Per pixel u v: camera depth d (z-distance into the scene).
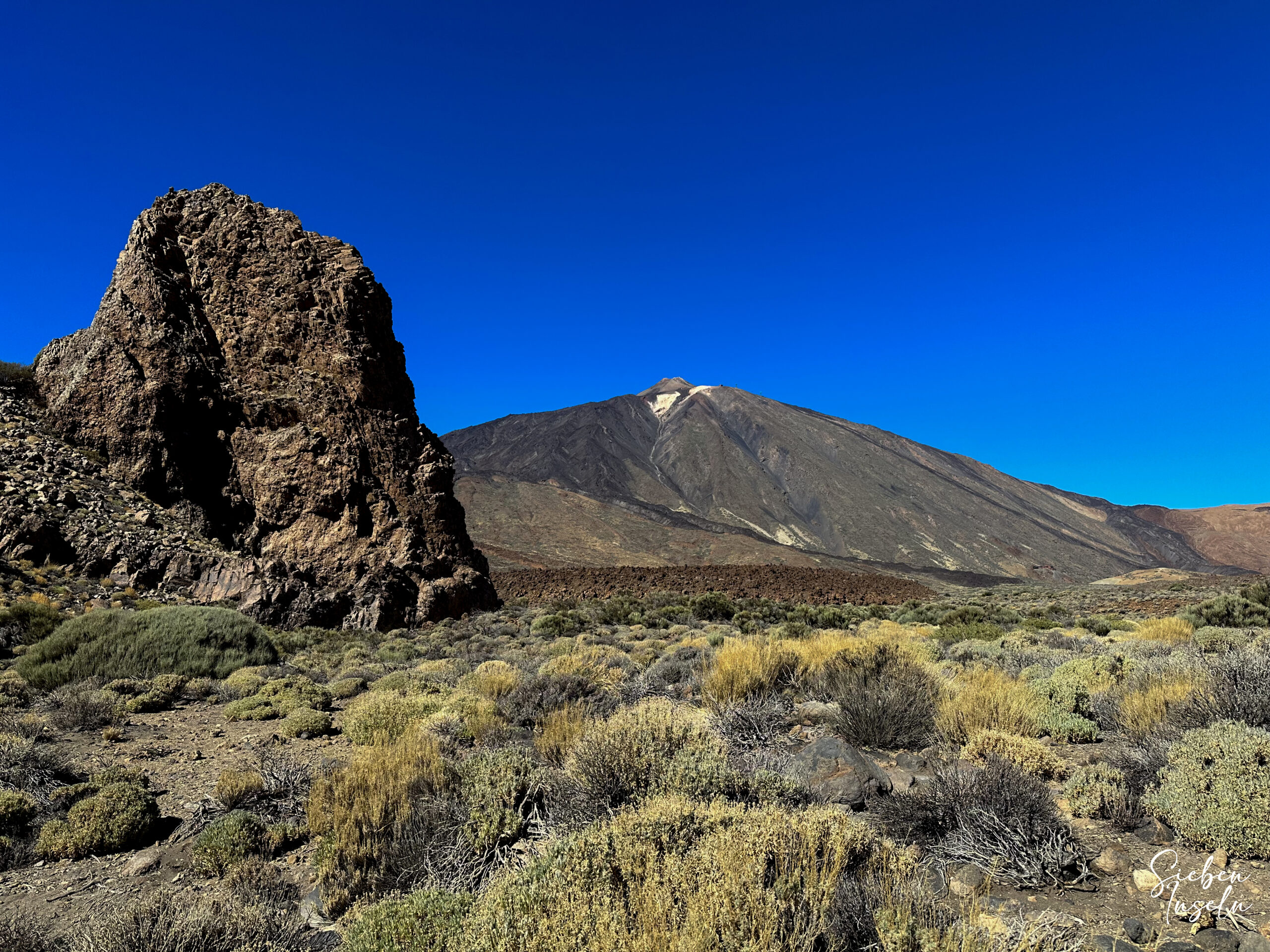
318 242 34.56
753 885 3.30
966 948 3.05
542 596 55.91
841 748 6.31
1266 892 4.05
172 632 16.09
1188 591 50.62
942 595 72.19
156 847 6.12
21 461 26.33
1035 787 4.98
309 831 6.04
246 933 3.97
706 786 5.29
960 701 7.77
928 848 4.79
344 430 31.17
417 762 6.32
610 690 10.73
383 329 35.53
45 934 4.51
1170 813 4.93
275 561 27.59
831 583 69.62
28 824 6.41
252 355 31.78
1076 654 13.78
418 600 29.36
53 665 14.29
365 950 3.49
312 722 10.34
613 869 3.79
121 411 28.92
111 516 26.08
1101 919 3.89
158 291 30.75
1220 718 6.46
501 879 3.89
